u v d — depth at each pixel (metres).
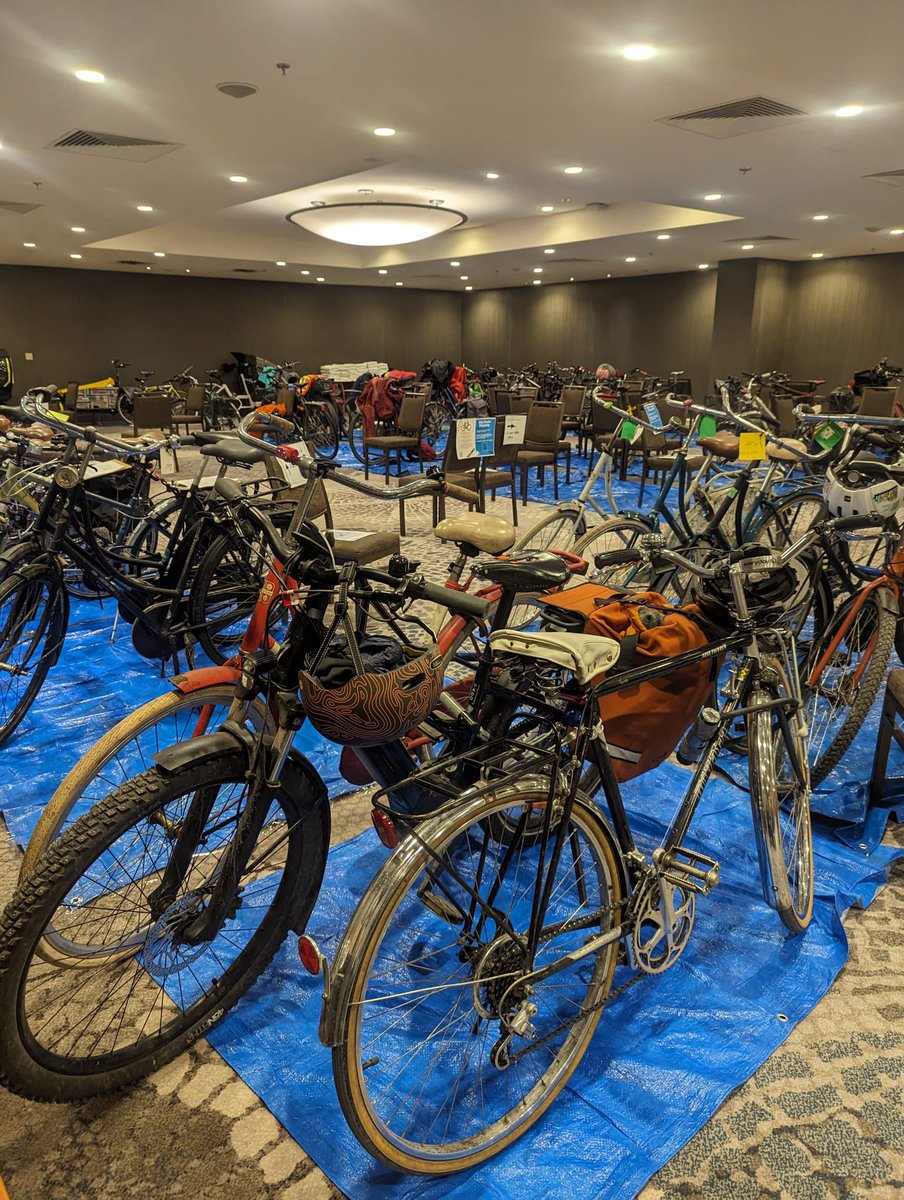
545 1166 1.36
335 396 11.65
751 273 13.34
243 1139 1.41
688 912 1.67
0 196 8.45
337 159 6.92
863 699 2.38
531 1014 1.36
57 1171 1.35
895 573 2.62
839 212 9.15
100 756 1.65
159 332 16.70
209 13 3.92
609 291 16.42
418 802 1.62
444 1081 1.52
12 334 15.48
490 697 1.59
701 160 6.84
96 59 4.55
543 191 9.11
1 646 2.72
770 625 1.82
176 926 1.48
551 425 7.30
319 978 1.76
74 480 2.69
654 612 1.82
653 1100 1.47
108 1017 1.65
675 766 2.64
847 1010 1.69
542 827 1.34
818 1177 1.34
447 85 4.98
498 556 2.17
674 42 4.24
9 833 2.29
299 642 1.41
